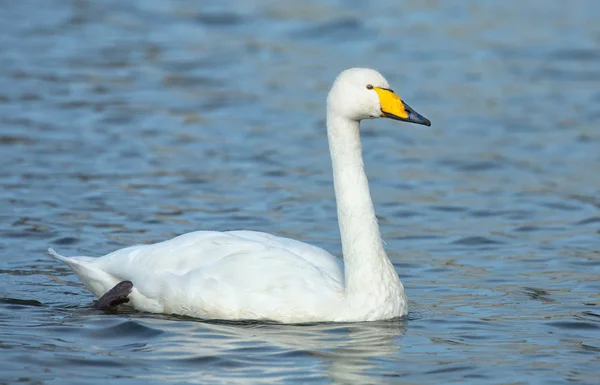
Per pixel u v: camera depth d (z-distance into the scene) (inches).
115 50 1135.0
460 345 409.1
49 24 1233.4
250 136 845.8
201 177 726.5
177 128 861.2
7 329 421.7
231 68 1082.7
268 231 609.0
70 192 675.4
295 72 1069.8
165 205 657.0
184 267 446.3
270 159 778.8
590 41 1211.9
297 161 776.3
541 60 1136.2
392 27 1266.0
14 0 1344.7
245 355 389.4
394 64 1107.9
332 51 1164.5
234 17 1305.4
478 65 1111.6
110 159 761.0
